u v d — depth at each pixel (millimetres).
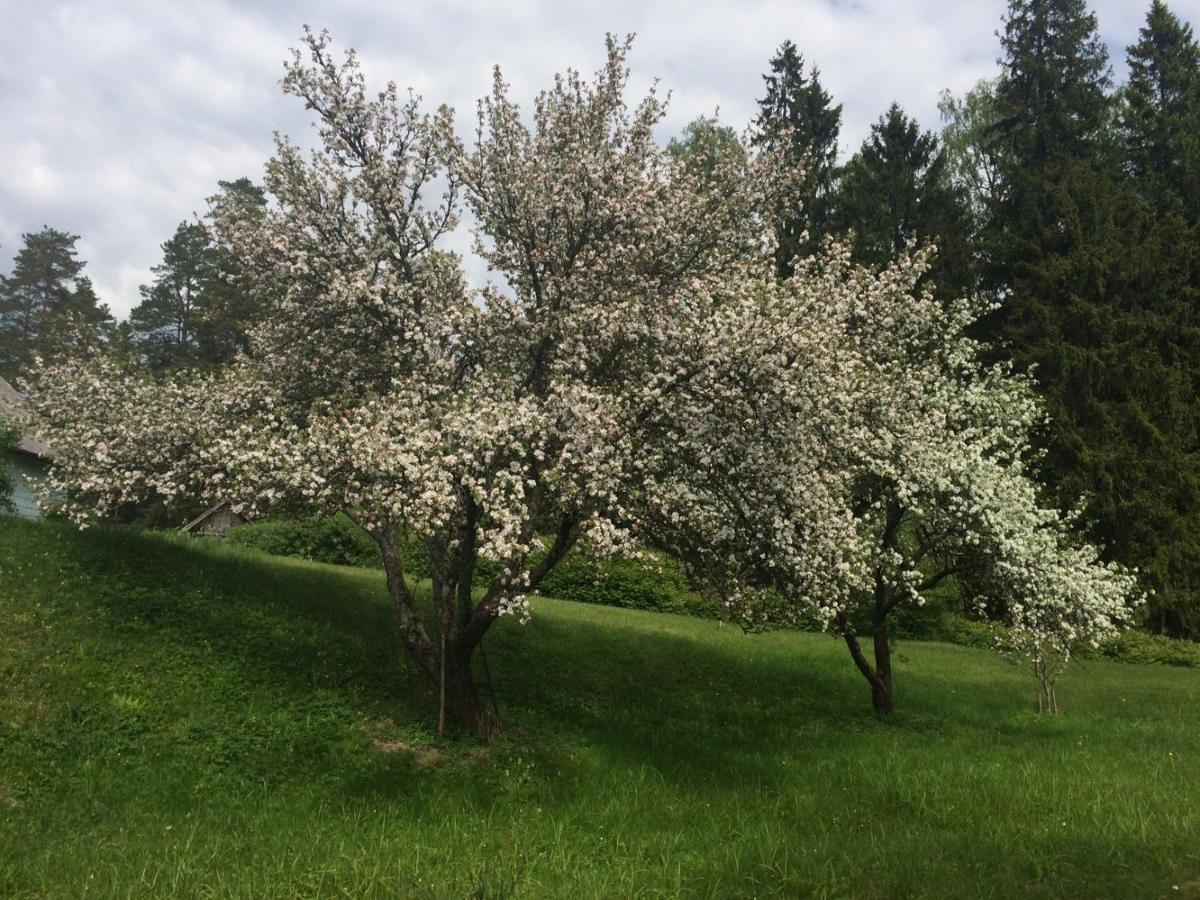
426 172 12156
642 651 17422
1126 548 28000
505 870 6828
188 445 11328
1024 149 35781
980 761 11531
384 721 11094
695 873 7109
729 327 10383
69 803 8133
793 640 22281
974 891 6590
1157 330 31094
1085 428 29312
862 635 24703
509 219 12336
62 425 11977
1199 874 7000
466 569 11828
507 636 16016
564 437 10094
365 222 12250
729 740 12672
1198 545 28469
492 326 11891
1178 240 33000
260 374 12867
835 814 8961
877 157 35500
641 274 12438
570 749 11180
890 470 13852
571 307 11445
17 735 8977
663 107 12602
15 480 17141
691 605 24688
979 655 24000
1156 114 37125
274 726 10250
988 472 15125
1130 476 28234
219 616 12445
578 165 11602
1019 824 8469
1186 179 35781
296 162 12055
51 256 52250
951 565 15922
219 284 41719
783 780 10367
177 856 6922
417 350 11492
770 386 10492
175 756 9297
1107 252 31609
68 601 11562
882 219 32406
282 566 16172
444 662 11211
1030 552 14539
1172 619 28531
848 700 16719
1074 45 36562
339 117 11781
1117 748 12656
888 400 14281
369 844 7516
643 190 11945
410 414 10047
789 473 11164
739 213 13039
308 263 11672
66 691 9820
